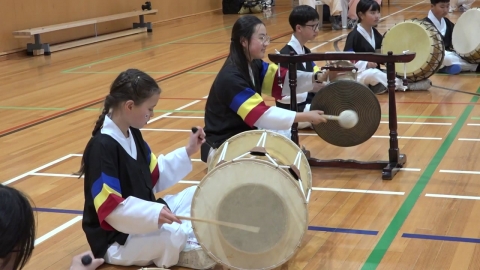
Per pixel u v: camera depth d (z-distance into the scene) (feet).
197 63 29.58
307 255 10.07
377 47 21.72
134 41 38.99
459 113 18.40
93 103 22.31
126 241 9.72
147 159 10.03
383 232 10.79
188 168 10.44
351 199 12.41
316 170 14.26
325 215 11.66
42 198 13.19
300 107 16.80
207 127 12.94
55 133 18.49
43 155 16.33
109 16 40.14
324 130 13.58
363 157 14.96
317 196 12.64
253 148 9.95
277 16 49.57
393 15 45.47
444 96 20.76
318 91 13.41
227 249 9.14
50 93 24.35
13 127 19.38
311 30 15.62
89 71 28.91
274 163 9.21
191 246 9.81
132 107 9.25
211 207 9.09
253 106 12.01
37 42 34.99
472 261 9.55
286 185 9.00
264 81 13.97
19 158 16.14
